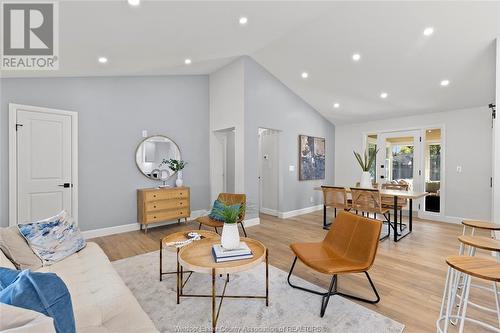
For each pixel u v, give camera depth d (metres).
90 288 1.53
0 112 3.01
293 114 5.39
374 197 3.74
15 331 0.68
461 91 4.09
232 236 1.91
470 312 1.89
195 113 4.94
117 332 1.27
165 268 2.63
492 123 4.30
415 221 4.86
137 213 4.19
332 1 2.78
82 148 3.66
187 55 3.73
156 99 4.43
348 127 6.44
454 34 2.96
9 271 1.04
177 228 4.25
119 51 3.05
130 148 4.13
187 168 4.82
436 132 5.05
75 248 2.12
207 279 2.40
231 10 2.69
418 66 3.67
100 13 2.21
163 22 2.60
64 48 2.65
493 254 2.99
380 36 3.27
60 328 0.94
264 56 4.30
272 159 5.47
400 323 1.75
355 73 4.21
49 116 3.36
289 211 5.34
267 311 1.89
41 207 3.30
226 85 4.71
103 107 3.86
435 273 2.54
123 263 2.76
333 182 6.66
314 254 2.11
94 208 3.78
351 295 2.11
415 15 2.84
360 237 2.05
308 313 1.86
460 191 4.67
